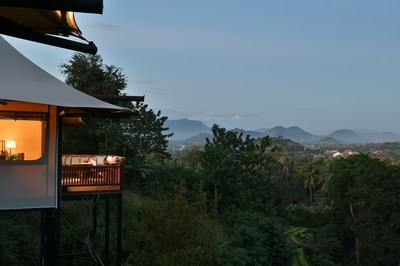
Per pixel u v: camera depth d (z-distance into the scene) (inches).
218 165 1375.5
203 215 614.5
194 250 522.0
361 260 1839.3
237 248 1031.6
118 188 531.5
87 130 1144.8
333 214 2022.6
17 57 397.4
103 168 525.0
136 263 545.6
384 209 1813.5
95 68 1155.9
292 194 3139.8
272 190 1616.6
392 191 1804.9
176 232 530.6
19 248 641.0
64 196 506.0
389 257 1748.3
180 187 568.1
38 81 391.9
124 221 900.6
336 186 2010.3
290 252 1254.3
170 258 515.2
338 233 1977.1
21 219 717.3
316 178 3201.3
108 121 1185.4
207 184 1370.6
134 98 466.9
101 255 736.3
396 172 1873.8
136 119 1219.9
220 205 1350.9
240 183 1421.0
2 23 125.8
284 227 1364.4
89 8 94.0
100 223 835.4
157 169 1282.0
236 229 1159.6
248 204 1424.7
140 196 1127.6
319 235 1977.1
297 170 3459.6
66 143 1138.0
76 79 1157.7
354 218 1891.0
